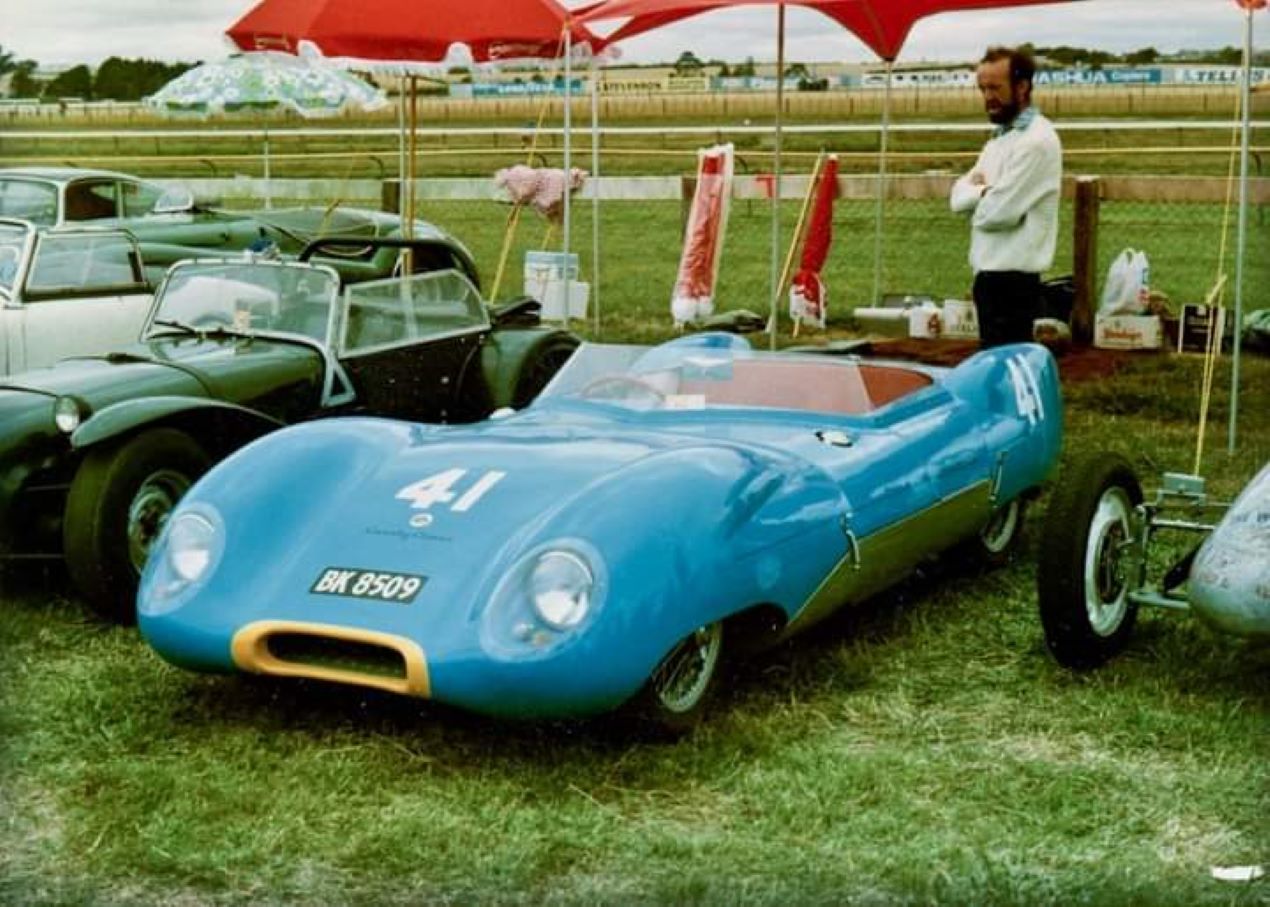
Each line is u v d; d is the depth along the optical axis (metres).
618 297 12.50
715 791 3.49
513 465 3.95
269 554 3.80
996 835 3.24
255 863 3.14
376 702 4.02
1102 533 4.27
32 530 5.06
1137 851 3.16
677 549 3.53
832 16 9.66
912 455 4.50
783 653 4.43
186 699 4.09
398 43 8.58
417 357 6.27
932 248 15.83
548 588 3.41
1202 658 4.36
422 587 3.54
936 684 4.23
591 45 9.07
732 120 25.86
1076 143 20.52
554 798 3.45
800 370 4.78
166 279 6.15
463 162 23.30
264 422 5.22
